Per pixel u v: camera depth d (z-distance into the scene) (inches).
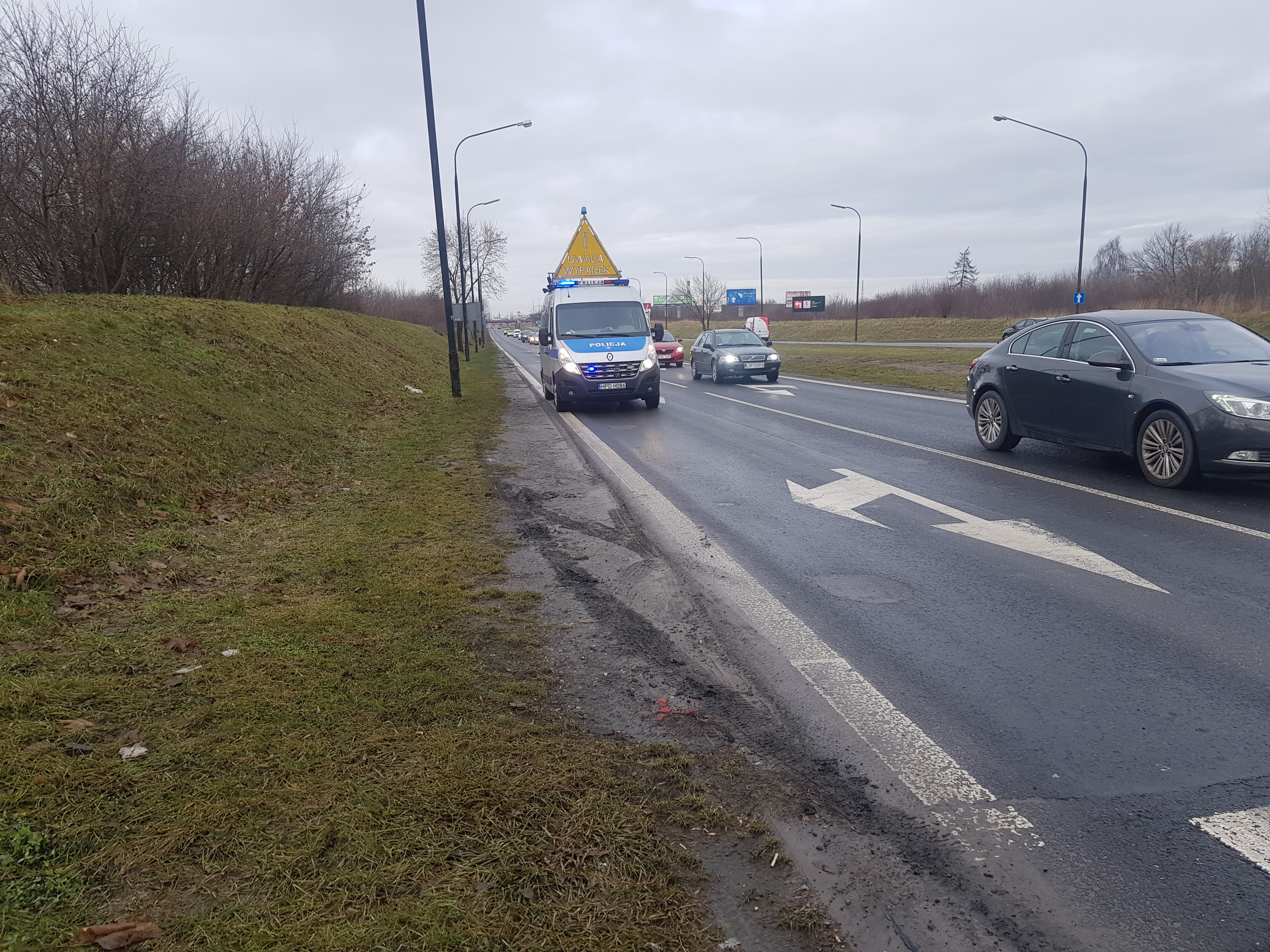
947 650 170.9
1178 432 312.3
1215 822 109.5
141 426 329.7
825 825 109.9
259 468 352.8
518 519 291.9
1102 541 248.5
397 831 103.3
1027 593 204.4
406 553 239.9
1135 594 200.7
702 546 257.0
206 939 83.7
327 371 689.6
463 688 148.4
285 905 89.5
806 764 126.1
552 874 96.6
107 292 798.5
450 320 794.2
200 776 114.7
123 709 134.1
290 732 128.7
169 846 98.5
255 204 1030.4
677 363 1409.9
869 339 2952.8
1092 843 105.7
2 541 202.1
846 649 172.4
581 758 124.5
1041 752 129.0
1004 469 372.2
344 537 256.8
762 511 306.0
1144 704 144.2
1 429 269.9
